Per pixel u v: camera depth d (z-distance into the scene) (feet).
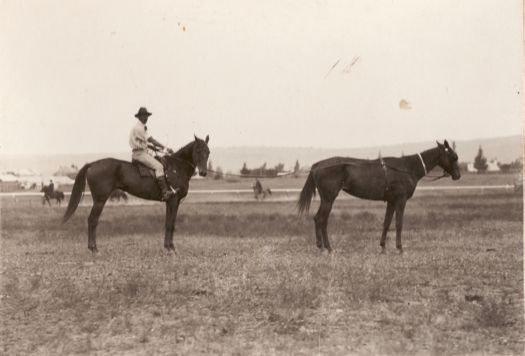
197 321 28.45
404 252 48.21
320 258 45.16
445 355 23.90
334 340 25.71
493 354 24.03
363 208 107.14
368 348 24.70
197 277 38.45
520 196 111.65
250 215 85.51
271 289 34.47
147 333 26.76
